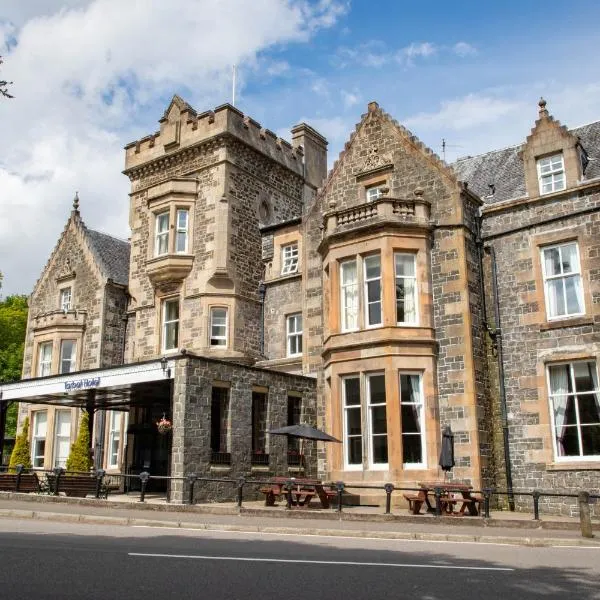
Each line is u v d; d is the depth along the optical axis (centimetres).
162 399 2541
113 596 700
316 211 2427
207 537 1244
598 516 1753
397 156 2248
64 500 1806
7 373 4766
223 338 2612
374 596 733
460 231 2056
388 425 1936
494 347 2020
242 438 2073
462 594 750
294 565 915
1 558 901
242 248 2714
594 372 1859
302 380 2314
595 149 2134
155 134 2931
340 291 2150
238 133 2770
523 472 1897
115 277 3138
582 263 1906
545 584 814
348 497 1964
